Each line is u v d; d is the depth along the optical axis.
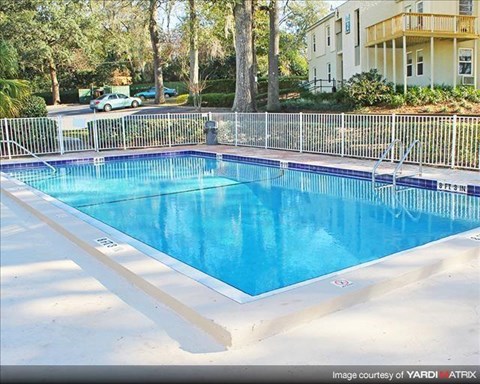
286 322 3.16
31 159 13.35
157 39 28.84
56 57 32.19
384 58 20.97
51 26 29.03
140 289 3.96
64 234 5.68
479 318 3.24
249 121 15.25
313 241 5.96
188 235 6.34
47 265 4.61
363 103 18.31
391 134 10.94
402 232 6.27
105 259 4.60
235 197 8.84
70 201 8.70
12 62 15.55
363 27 22.73
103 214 7.61
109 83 40.19
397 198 8.29
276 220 7.08
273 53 20.53
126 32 30.33
